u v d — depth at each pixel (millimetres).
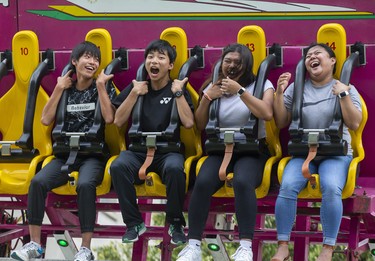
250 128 6715
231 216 8375
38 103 7594
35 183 6922
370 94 7145
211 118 6883
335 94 6586
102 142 7129
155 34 7590
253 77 6973
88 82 7270
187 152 7238
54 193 7320
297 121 6699
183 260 6598
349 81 6859
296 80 6832
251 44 7109
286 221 6520
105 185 7031
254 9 7414
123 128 7375
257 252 7992
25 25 7812
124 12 7629
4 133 7680
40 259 6914
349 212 6766
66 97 7242
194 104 7238
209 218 7441
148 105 7094
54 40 7762
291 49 7207
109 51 7395
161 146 6965
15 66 7543
